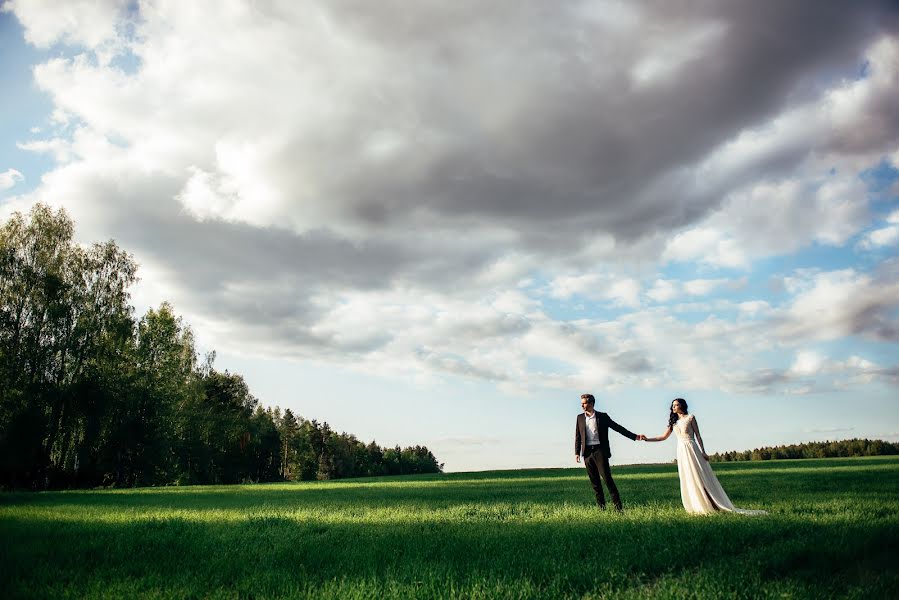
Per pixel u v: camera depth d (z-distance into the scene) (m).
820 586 4.26
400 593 4.45
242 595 4.80
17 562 5.90
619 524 7.74
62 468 45.78
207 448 70.06
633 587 4.62
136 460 53.22
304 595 4.47
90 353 48.22
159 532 8.31
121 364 51.78
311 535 7.80
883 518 7.39
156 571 5.68
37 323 45.22
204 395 70.44
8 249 44.59
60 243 48.19
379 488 25.33
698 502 9.48
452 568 5.18
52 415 45.62
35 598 4.62
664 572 5.19
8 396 42.12
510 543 6.46
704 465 9.69
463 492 19.09
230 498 18.36
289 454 115.44
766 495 12.39
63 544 7.11
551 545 6.24
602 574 4.87
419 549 6.27
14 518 10.71
